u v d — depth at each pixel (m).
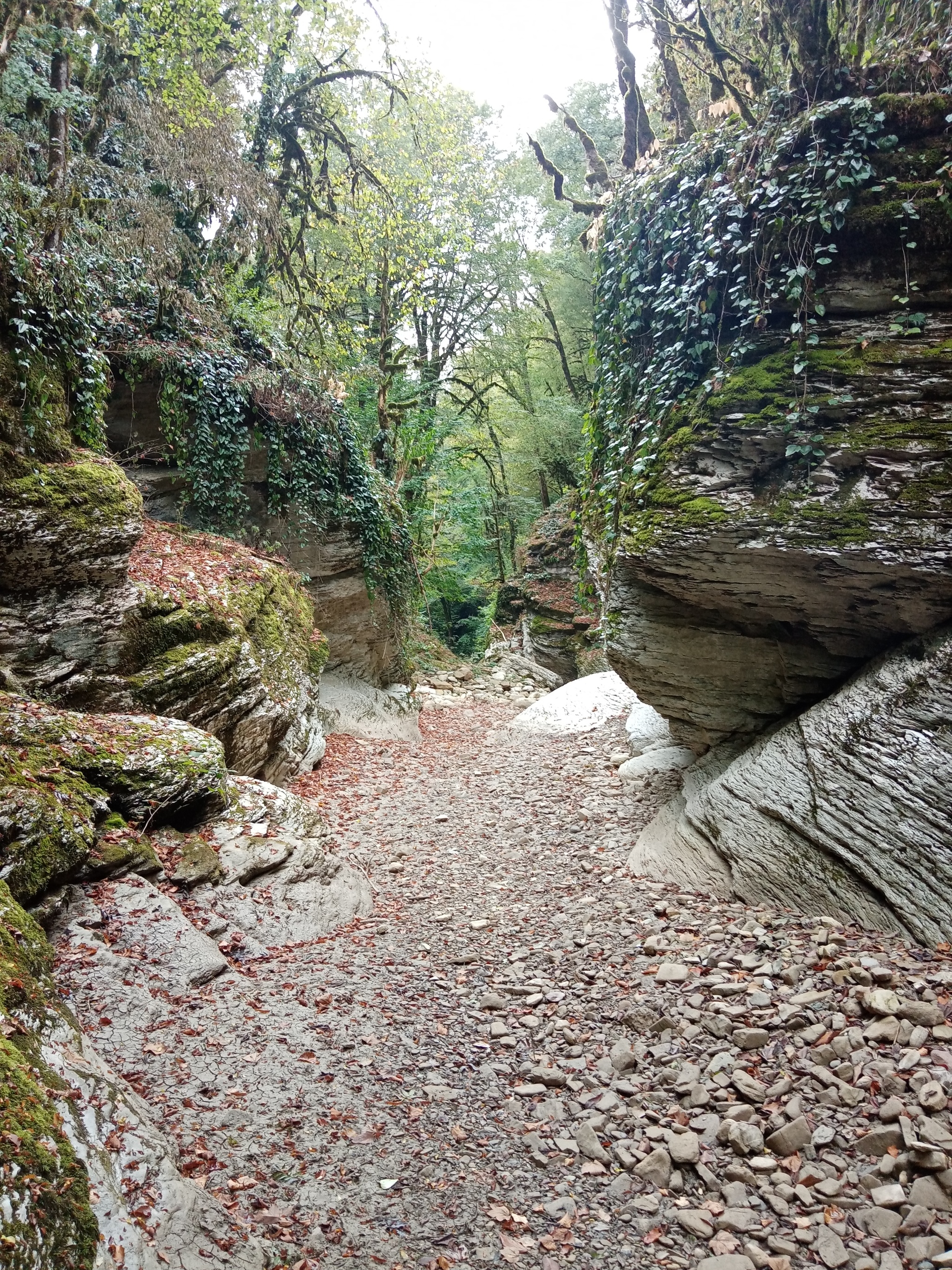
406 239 16.47
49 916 4.04
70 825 4.36
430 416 19.92
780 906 5.08
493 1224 2.96
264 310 14.05
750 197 5.17
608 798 8.34
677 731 6.82
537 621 20.80
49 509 6.21
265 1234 2.76
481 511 25.41
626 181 6.68
